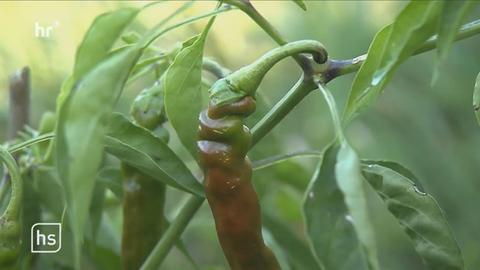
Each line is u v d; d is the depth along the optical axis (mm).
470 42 815
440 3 346
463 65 804
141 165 425
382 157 804
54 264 561
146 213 470
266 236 589
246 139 394
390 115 819
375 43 377
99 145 331
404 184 405
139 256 474
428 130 806
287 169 581
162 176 426
